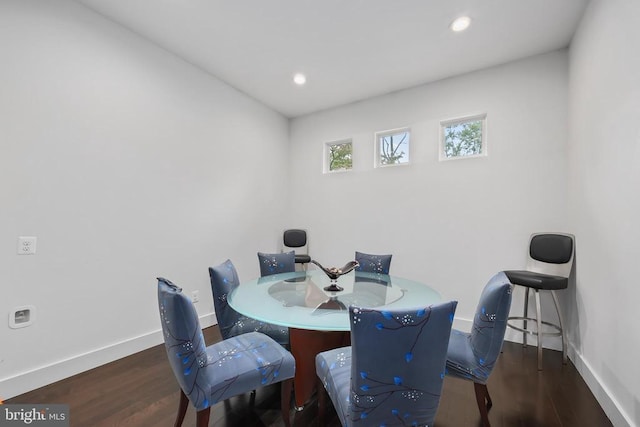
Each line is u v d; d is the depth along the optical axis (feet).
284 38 8.65
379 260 10.09
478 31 8.23
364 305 5.77
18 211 6.31
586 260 7.21
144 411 5.71
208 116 10.77
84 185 7.38
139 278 8.58
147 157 8.82
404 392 3.69
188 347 4.24
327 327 4.70
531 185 9.42
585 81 7.32
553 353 8.62
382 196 12.18
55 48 6.87
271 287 7.27
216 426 5.39
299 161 14.58
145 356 8.14
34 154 6.53
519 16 7.60
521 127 9.60
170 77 9.46
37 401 6.02
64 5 7.02
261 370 4.89
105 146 7.81
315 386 6.22
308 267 14.06
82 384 6.66
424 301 6.04
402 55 9.46
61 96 6.97
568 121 8.84
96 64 7.63
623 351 5.30
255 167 12.89
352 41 8.75
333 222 13.48
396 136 12.26
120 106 8.14
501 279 5.28
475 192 10.28
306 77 10.96
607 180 6.01
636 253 4.89
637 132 4.90
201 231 10.50
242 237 12.23
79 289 7.27
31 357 6.45
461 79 10.63
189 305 4.26
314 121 14.19
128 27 8.25
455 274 10.55
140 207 8.63
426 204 11.18
